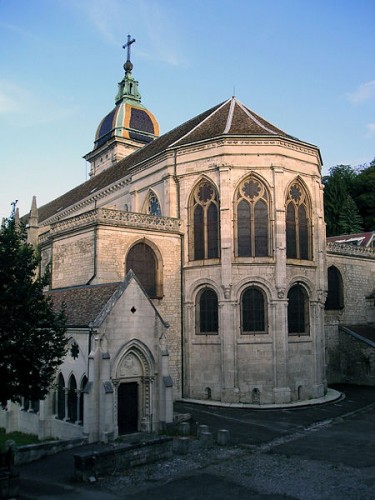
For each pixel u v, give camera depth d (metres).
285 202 36.69
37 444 21.25
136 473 19.22
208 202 37.06
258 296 35.41
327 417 29.91
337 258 48.53
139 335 25.33
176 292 37.09
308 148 38.38
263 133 37.28
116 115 81.19
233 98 43.03
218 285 35.41
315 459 21.09
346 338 45.84
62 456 21.11
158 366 25.89
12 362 18.38
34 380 19.17
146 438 23.75
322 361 37.66
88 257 34.94
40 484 17.86
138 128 81.12
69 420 25.38
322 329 38.06
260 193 36.31
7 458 16.70
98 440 23.14
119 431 24.48
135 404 25.34
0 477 16.23
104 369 23.48
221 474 19.12
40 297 19.75
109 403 23.20
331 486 17.70
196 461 20.83
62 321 20.50
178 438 23.73
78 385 24.77
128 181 46.16
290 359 35.31
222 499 16.53
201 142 37.25
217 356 35.00
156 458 20.81
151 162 41.44
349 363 45.28
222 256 35.16
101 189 51.62
